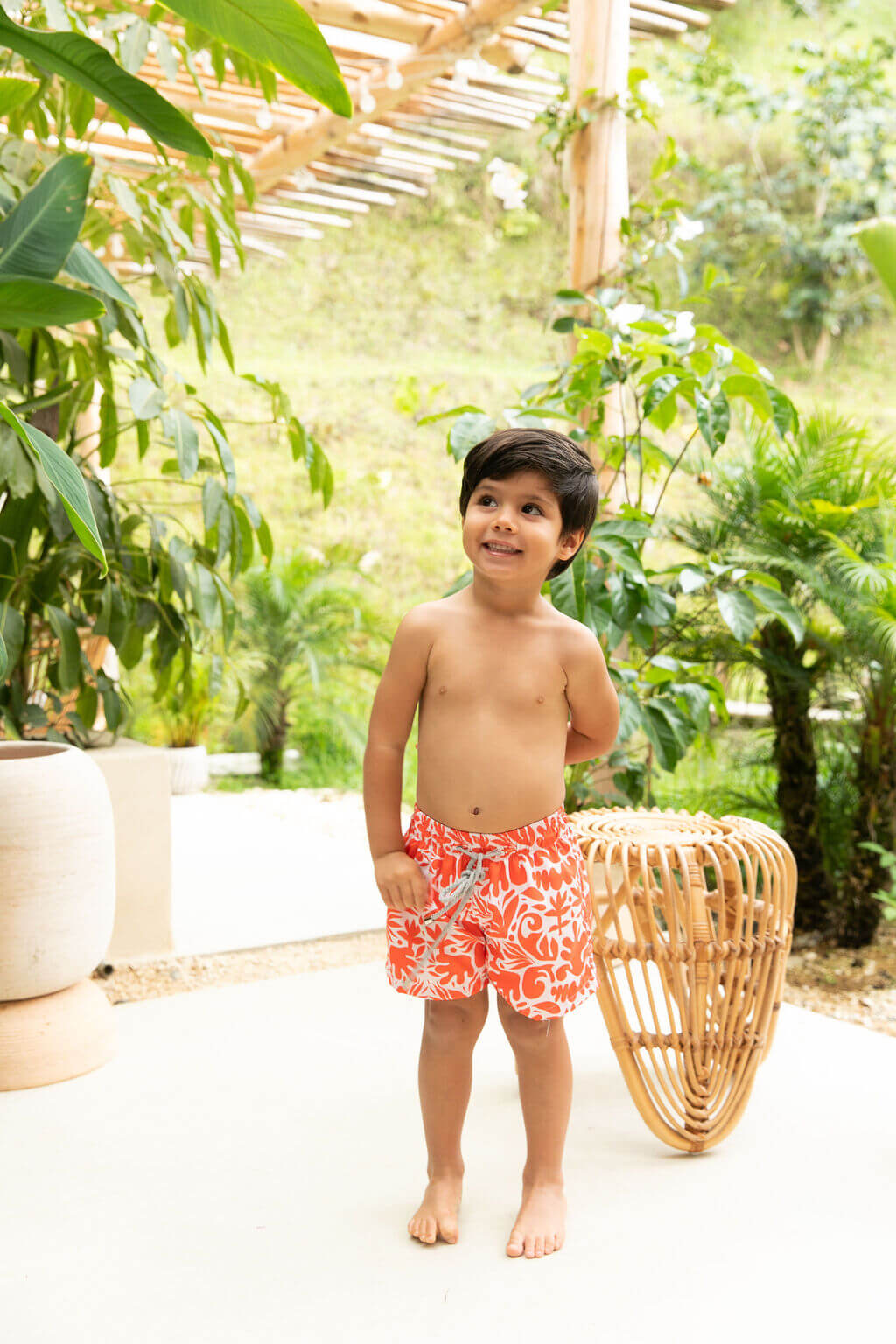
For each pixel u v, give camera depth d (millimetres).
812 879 3750
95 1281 1612
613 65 3092
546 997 1667
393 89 3574
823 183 9500
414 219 9609
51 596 2795
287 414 3127
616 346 2795
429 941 1682
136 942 3055
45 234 1808
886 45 9695
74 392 3064
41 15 2646
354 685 6496
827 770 3924
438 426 8609
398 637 1698
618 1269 1639
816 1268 1644
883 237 2740
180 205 4586
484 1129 2076
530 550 1608
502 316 9672
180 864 4043
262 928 3320
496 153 9797
